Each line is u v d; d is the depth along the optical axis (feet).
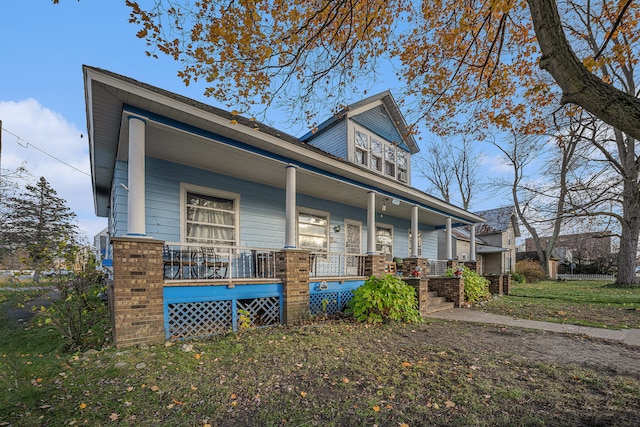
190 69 14.79
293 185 23.07
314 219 33.86
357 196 34.12
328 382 11.20
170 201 23.13
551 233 83.10
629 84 44.37
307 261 23.12
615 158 54.65
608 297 37.27
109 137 19.10
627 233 52.24
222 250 25.62
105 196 36.96
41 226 64.23
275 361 13.37
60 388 10.44
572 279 90.27
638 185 49.98
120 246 15.02
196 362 13.15
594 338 18.15
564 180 52.60
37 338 17.93
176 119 17.34
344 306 27.04
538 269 78.79
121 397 9.87
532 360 13.87
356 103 37.63
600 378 11.60
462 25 15.64
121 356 13.37
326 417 8.75
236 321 19.66
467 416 8.81
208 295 18.58
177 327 18.19
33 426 8.13
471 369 12.62
